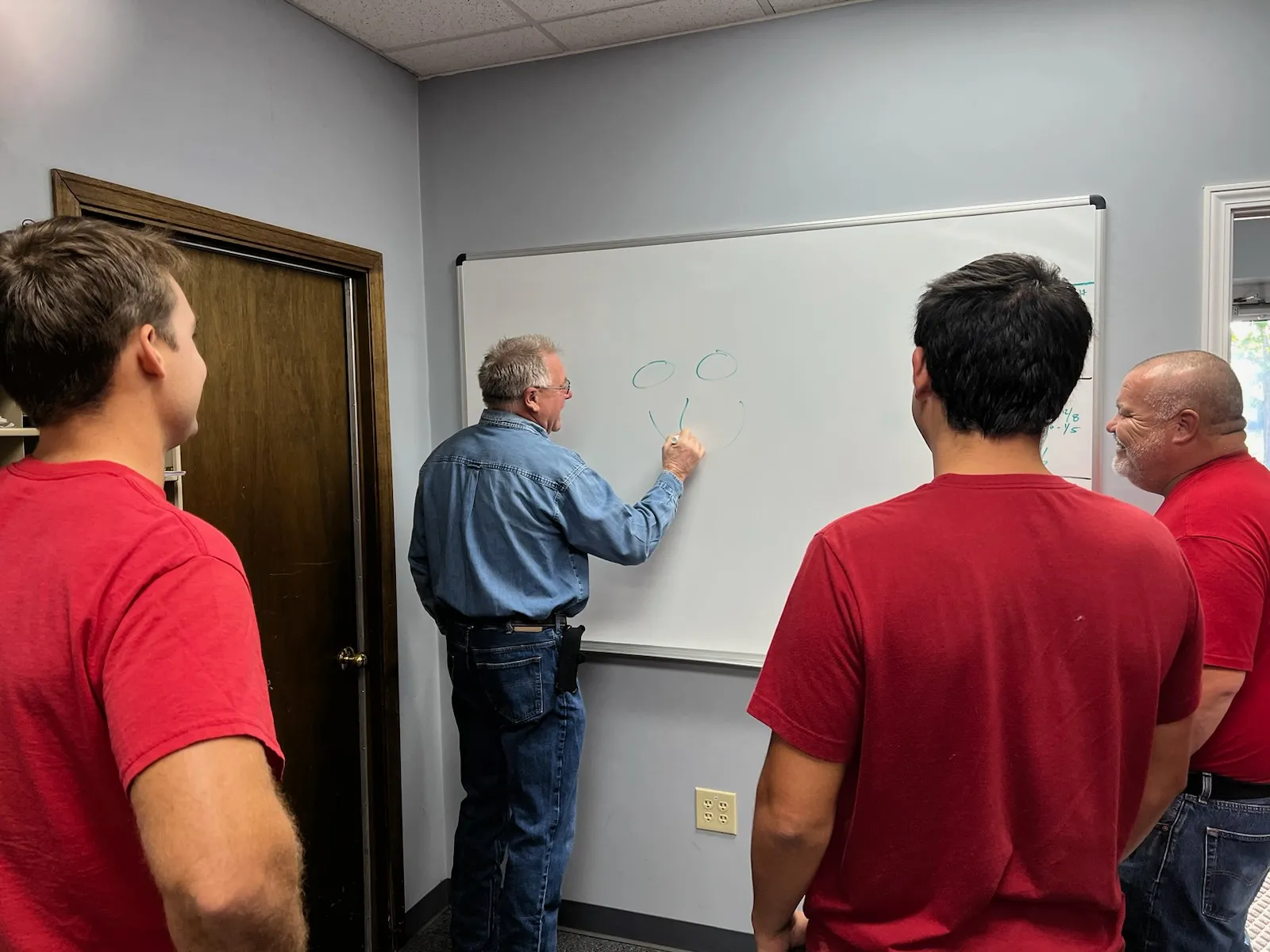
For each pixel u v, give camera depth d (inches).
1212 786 51.8
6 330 29.5
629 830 87.9
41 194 53.2
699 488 82.9
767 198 79.9
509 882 74.2
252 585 72.8
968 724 30.2
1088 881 31.2
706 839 85.1
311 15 75.9
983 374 31.4
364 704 86.0
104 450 30.7
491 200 89.9
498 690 73.5
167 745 25.1
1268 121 65.8
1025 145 72.0
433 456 78.7
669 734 85.8
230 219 66.9
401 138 89.1
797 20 77.7
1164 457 54.7
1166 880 53.4
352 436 84.7
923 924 32.0
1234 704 50.9
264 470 74.0
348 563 84.5
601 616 87.1
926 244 74.4
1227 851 51.9
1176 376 54.0
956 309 32.1
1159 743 36.5
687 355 82.6
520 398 76.0
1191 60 67.4
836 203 77.6
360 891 86.6
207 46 65.2
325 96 77.9
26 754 26.8
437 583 76.6
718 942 85.3
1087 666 30.3
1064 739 30.4
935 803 30.9
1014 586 30.2
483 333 90.1
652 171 83.7
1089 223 69.9
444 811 96.0
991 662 30.1
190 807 24.7
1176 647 32.4
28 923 27.3
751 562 81.7
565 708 75.0
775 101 79.0
